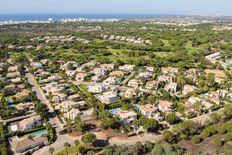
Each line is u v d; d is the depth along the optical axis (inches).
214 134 4180.6
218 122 4630.9
